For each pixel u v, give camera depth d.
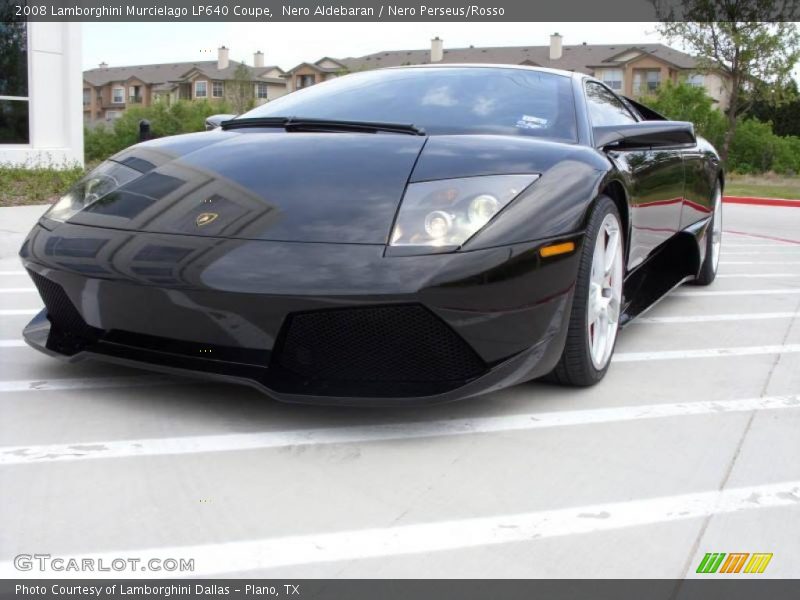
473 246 2.01
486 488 1.83
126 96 65.50
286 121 2.70
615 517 1.71
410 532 1.62
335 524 1.64
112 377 2.53
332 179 2.21
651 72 51.22
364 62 63.81
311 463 1.93
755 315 3.96
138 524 1.61
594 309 2.55
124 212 2.30
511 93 2.88
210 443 2.03
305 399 2.01
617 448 2.10
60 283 2.26
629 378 2.75
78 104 12.32
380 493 1.79
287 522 1.64
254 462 1.93
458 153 2.29
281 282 1.96
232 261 2.02
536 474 1.92
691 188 3.88
